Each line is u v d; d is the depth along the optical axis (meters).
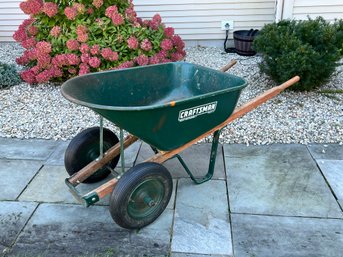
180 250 2.18
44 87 4.61
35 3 4.28
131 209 2.22
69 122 3.79
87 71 4.22
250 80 4.81
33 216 2.46
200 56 5.86
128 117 1.96
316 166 2.99
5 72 4.61
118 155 2.79
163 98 2.82
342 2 5.42
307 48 3.93
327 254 2.12
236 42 5.85
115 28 4.35
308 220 2.40
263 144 3.37
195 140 2.47
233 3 6.10
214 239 2.25
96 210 2.52
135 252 2.16
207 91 2.70
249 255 2.13
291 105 4.07
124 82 2.58
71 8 4.18
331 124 3.65
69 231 2.33
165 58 4.58
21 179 2.87
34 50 4.43
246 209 2.51
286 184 2.77
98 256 2.13
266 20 6.19
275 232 2.30
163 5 6.19
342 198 2.60
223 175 2.90
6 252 2.17
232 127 3.62
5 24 6.57
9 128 3.67
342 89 4.45
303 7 5.49
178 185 2.77
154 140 2.19
